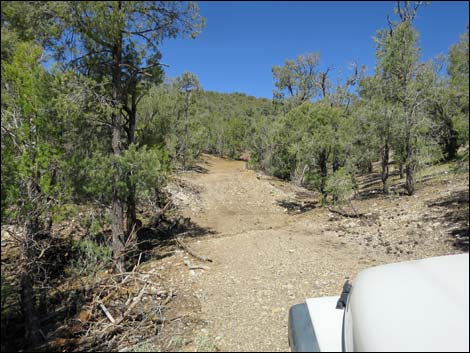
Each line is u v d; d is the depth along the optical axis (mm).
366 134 14203
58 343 4895
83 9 6777
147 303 6070
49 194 5617
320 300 3213
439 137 14961
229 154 39062
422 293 2266
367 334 2131
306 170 21094
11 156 5082
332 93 27266
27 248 5418
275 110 37500
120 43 8008
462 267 2453
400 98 13523
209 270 7723
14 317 5688
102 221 8000
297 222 12734
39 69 5883
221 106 74875
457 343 1914
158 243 10945
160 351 4320
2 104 5367
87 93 7297
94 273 6816
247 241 10148
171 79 20828
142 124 11156
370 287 2541
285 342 4273
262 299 5828
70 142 6992
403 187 15156
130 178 7512
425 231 9234
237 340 4418
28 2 6457
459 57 8461
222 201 18484
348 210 13023
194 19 8125
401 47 13344
